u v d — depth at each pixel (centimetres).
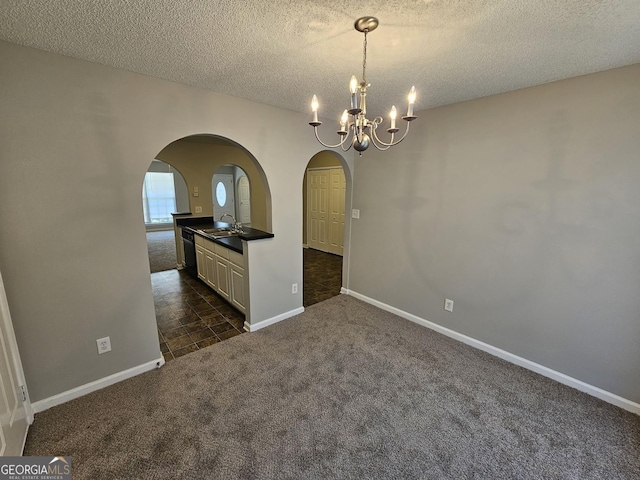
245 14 124
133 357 215
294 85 211
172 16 126
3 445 132
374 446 160
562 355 214
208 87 216
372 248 339
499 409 188
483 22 129
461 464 150
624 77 172
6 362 148
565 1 113
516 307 232
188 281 441
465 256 258
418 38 144
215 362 234
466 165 248
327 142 315
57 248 177
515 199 223
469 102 239
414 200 290
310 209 667
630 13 120
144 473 143
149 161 203
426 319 296
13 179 159
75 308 188
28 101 158
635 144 172
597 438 167
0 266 158
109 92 182
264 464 149
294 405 189
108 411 182
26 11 121
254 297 282
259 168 268
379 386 208
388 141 305
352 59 168
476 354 250
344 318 315
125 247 202
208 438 163
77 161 177
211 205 512
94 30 138
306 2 116
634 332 184
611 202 184
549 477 145
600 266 192
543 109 203
